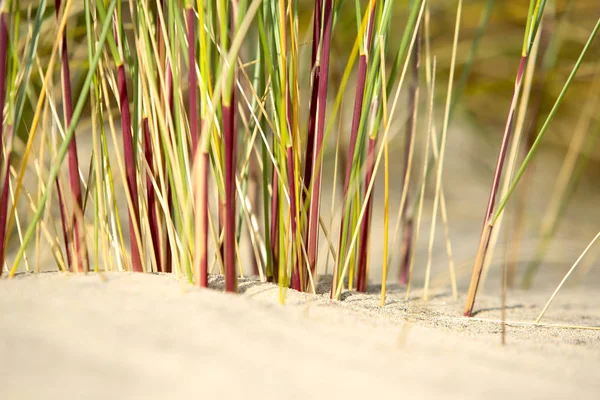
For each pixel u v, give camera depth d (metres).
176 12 0.67
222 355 0.59
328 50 0.69
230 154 0.65
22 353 0.58
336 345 0.61
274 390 0.57
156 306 0.62
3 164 0.68
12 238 0.88
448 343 0.63
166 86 0.69
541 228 0.97
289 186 0.68
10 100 0.66
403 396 0.57
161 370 0.57
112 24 0.69
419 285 0.86
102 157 0.70
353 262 0.75
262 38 0.67
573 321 0.74
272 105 0.69
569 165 0.90
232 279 0.66
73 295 0.62
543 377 0.60
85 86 0.65
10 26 0.67
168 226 0.67
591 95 0.94
